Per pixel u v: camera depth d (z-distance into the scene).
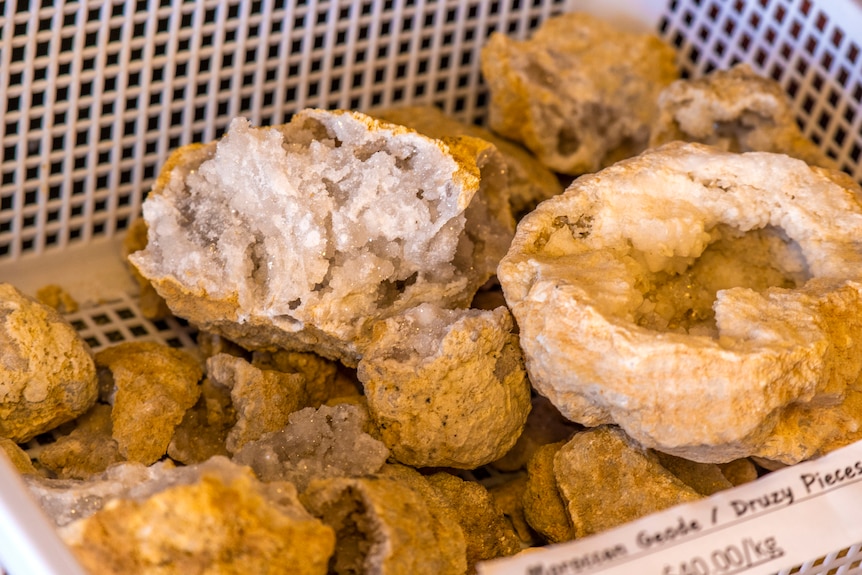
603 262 0.53
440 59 0.68
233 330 0.55
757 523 0.49
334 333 0.54
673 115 0.62
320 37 0.64
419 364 0.52
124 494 0.48
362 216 0.53
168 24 0.60
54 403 0.54
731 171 0.55
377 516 0.48
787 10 0.65
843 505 0.50
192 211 0.55
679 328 0.55
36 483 0.50
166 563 0.46
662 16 0.69
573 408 0.52
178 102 0.62
